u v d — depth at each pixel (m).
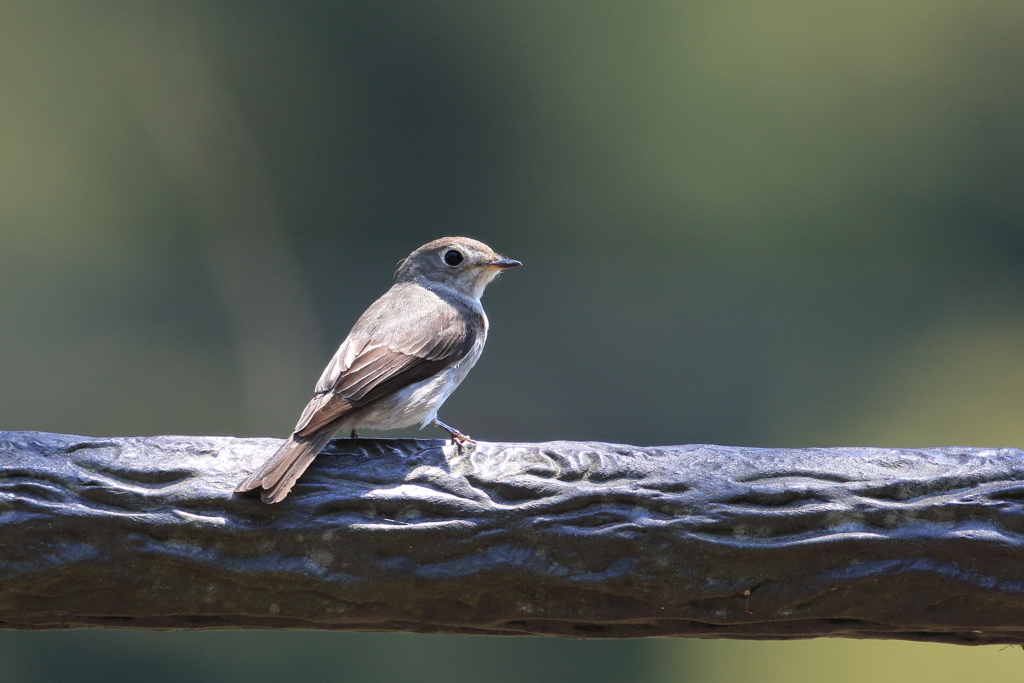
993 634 4.98
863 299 17.19
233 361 16.22
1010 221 18.23
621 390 14.84
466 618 4.95
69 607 4.85
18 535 4.72
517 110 19.41
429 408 6.29
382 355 6.15
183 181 18.80
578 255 18.62
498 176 19.42
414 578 4.80
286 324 17.33
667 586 4.81
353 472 4.95
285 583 4.79
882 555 4.77
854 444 14.41
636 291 17.08
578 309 16.39
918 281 17.70
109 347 15.77
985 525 4.78
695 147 18.95
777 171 18.67
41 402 14.91
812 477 4.89
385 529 4.78
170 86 18.95
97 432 14.66
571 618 4.91
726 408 14.91
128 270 17.58
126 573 4.77
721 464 4.96
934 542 4.75
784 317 16.69
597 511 4.82
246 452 5.04
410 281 7.10
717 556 4.77
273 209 18.95
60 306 16.52
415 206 19.36
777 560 4.76
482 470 4.93
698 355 15.52
